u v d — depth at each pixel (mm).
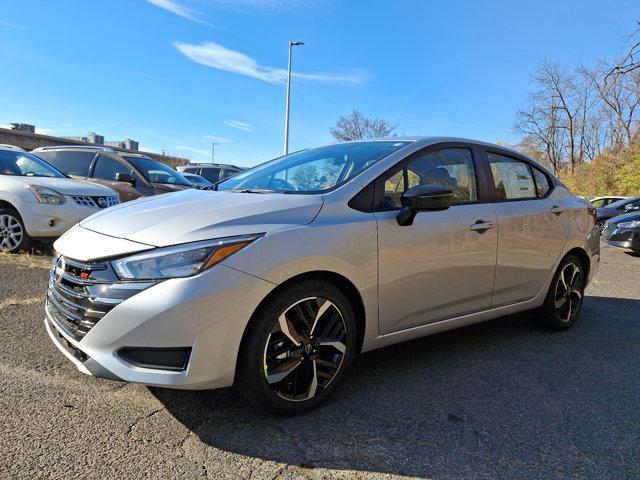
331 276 2590
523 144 42062
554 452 2312
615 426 2580
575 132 40625
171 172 9438
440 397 2859
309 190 2891
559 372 3309
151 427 2383
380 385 2998
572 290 4285
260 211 2498
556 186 4227
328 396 2701
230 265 2229
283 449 2248
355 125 29359
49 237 6262
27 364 3012
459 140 3523
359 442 2334
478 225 3291
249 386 2355
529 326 4387
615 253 10773
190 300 2139
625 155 31594
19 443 2188
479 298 3406
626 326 4504
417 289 2967
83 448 2178
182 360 2182
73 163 8867
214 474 2041
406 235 2867
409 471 2125
